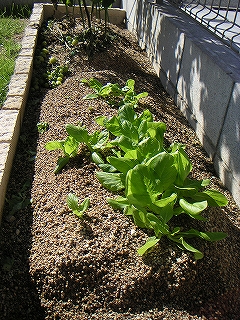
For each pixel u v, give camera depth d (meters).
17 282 0.76
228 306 0.72
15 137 1.05
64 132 1.07
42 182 0.94
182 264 0.72
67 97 1.22
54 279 0.74
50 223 0.83
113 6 2.22
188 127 1.21
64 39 1.65
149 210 0.79
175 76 1.33
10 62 1.37
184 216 0.80
